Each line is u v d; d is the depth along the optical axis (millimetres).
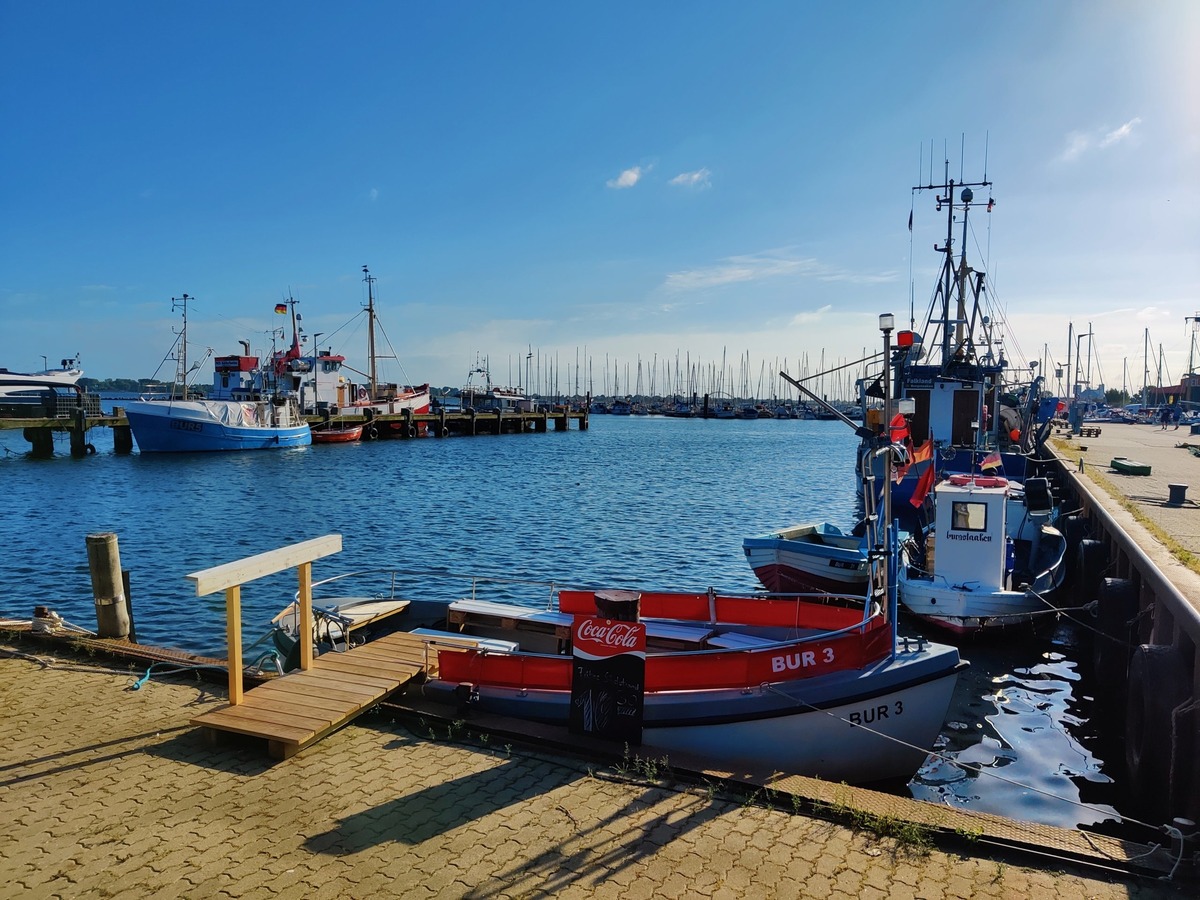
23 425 54281
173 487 40531
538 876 5430
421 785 6809
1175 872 5543
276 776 6945
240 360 68688
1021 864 5695
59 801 6457
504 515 32469
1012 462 23016
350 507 34125
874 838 5984
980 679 13352
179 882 5328
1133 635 12555
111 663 9945
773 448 79250
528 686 8500
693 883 5363
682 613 11047
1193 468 27703
